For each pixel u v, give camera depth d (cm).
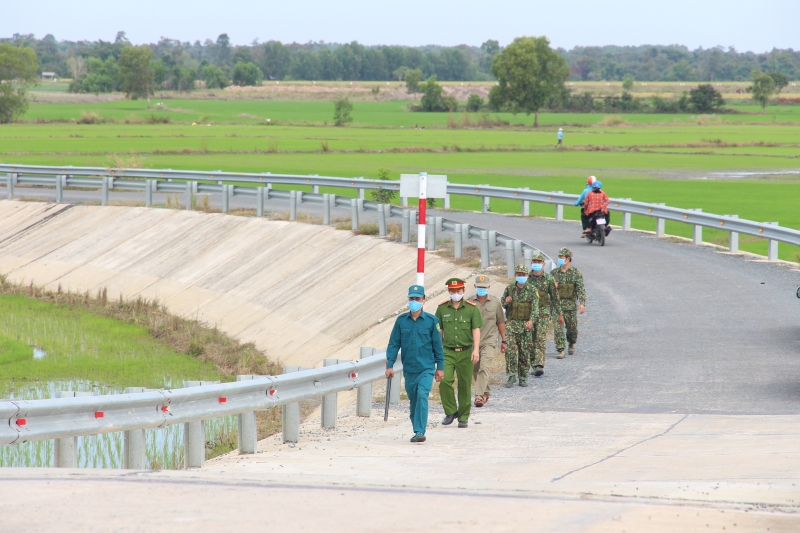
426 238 8069
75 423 2497
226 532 1784
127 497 2056
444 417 3697
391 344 3272
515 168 17638
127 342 6869
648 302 5903
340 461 2848
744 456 2736
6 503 1977
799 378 4084
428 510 1986
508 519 1909
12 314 7819
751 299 5928
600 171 17288
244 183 12225
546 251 7856
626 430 3256
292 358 6781
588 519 1912
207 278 8731
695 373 4241
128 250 9788
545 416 3603
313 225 9331
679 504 2073
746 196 12838
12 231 11025
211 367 6253
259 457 2969
